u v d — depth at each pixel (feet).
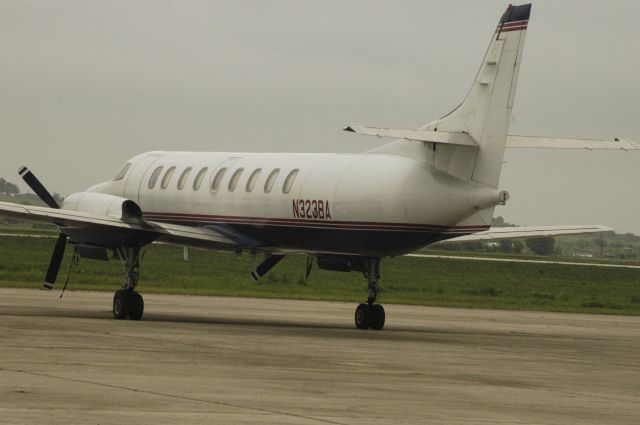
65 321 161.79
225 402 85.46
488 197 156.76
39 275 319.68
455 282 426.92
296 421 78.38
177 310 207.21
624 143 155.53
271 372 106.93
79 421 74.49
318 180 179.22
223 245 195.11
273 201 186.91
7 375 95.50
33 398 83.10
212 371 105.40
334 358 123.54
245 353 124.77
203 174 203.31
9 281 293.43
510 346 154.71
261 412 81.51
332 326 182.80
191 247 202.49
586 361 136.77
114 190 220.43
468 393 98.37
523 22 158.10
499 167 157.69
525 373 118.52
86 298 230.68
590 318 251.39
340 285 361.10
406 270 500.33
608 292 414.21
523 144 158.40
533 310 281.13
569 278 519.19
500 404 92.12
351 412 83.66
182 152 216.95
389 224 167.94
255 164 195.11
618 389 106.93
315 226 179.63
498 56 160.15
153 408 81.00
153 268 389.19
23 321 157.38
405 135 151.74
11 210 166.81
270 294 287.69
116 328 152.87
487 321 219.61
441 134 157.17
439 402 91.61
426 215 163.73
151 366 107.14
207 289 301.84
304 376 104.99
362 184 171.42
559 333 190.60
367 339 154.81
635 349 159.63
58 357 111.14
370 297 181.06
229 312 208.03
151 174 214.07
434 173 163.84
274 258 203.72
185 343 133.49
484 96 160.56
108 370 102.12
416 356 131.64
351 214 172.86
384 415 82.99
